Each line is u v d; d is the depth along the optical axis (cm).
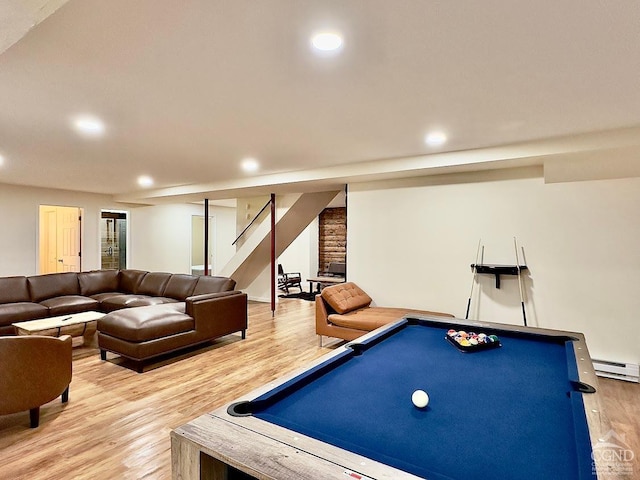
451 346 224
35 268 676
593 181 377
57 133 334
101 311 557
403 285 492
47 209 817
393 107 270
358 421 126
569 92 241
